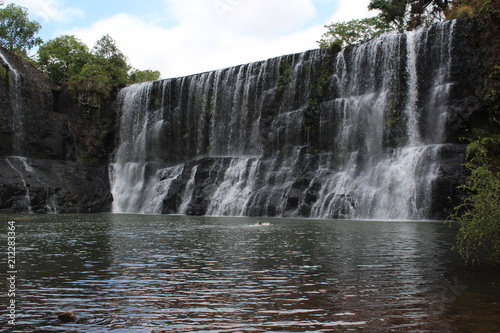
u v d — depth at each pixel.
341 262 11.16
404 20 50.09
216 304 7.30
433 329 5.97
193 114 51.19
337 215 33.78
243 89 48.16
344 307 7.04
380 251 13.12
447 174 30.59
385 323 6.24
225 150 48.69
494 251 10.43
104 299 7.68
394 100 38.59
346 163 39.50
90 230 20.97
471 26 35.41
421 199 31.34
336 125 41.25
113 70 61.81
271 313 6.77
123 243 15.58
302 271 10.00
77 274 9.79
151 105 53.38
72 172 45.84
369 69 40.72
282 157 41.97
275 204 37.00
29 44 65.00
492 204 9.78
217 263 11.14
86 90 52.72
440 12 46.84
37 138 47.59
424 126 36.84
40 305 7.31
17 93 46.44
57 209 41.69
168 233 19.36
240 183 40.91
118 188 50.31
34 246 14.73
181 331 6.03
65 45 63.34
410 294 7.81
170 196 42.53
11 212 38.69
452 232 19.16
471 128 33.91
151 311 6.95
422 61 37.81
